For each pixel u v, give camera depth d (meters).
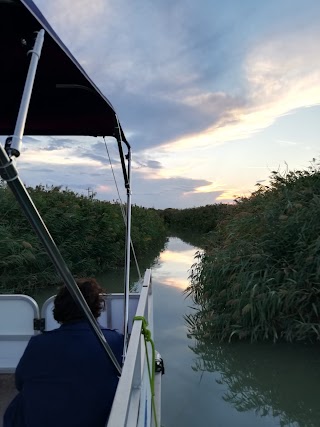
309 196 6.78
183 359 4.78
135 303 3.42
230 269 6.06
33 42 1.63
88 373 1.82
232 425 3.40
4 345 3.31
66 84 2.54
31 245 8.91
